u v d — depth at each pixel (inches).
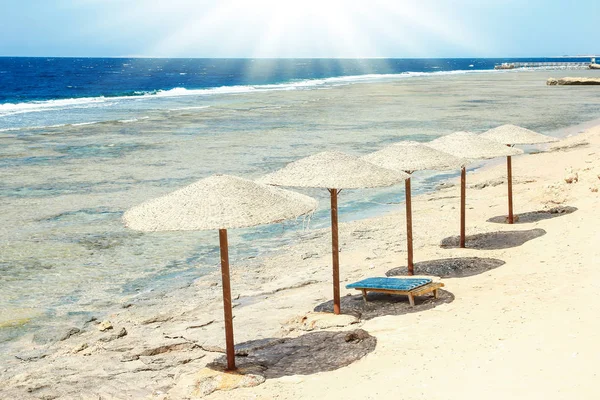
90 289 435.2
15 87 3535.9
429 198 719.7
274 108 1967.3
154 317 381.1
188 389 281.7
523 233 519.2
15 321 378.6
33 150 1087.6
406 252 501.4
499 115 1654.8
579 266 401.1
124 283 448.1
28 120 1605.6
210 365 308.7
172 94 2807.6
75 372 308.8
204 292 429.1
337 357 305.3
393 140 1188.5
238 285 442.9
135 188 769.6
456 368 266.4
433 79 4328.3
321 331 344.5
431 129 1360.7
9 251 518.0
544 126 1385.3
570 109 1818.4
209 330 359.9
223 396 273.6
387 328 337.4
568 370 240.5
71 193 743.1
